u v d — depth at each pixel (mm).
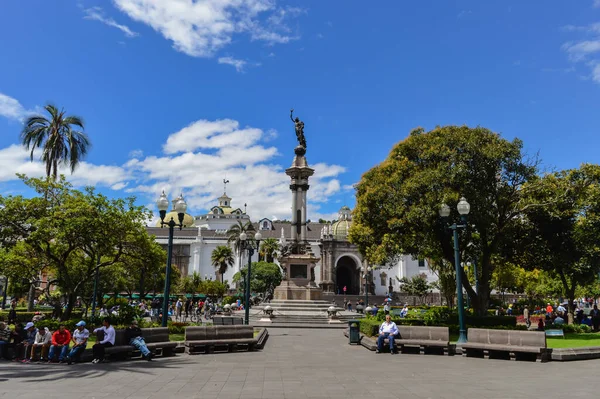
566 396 8539
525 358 13953
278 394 8555
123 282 41812
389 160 25531
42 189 22766
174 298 54281
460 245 24797
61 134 33438
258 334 18766
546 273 43812
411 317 29062
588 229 25781
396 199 23219
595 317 26828
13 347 14141
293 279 35312
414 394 8656
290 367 12250
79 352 13133
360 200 25641
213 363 12938
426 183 22266
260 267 65562
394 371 11656
